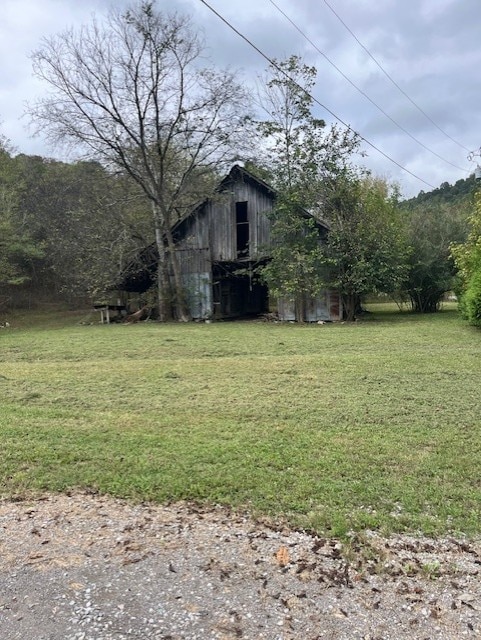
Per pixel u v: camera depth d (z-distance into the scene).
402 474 3.70
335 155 16.12
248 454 4.09
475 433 4.62
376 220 16.22
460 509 3.13
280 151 16.52
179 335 12.43
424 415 5.18
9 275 21.06
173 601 2.24
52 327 16.39
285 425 4.90
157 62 15.92
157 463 3.93
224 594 2.29
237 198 18.17
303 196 16.28
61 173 24.42
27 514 3.15
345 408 5.45
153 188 17.34
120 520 3.05
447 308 21.72
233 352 9.51
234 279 21.61
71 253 20.62
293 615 2.14
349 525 2.93
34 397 6.21
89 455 4.14
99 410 5.58
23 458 4.10
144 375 7.35
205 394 6.19
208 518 3.05
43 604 2.24
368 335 11.62
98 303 18.97
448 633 2.02
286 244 16.52
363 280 15.73
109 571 2.49
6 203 20.36
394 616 2.13
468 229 18.84
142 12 15.38
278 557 2.60
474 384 6.45
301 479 3.60
